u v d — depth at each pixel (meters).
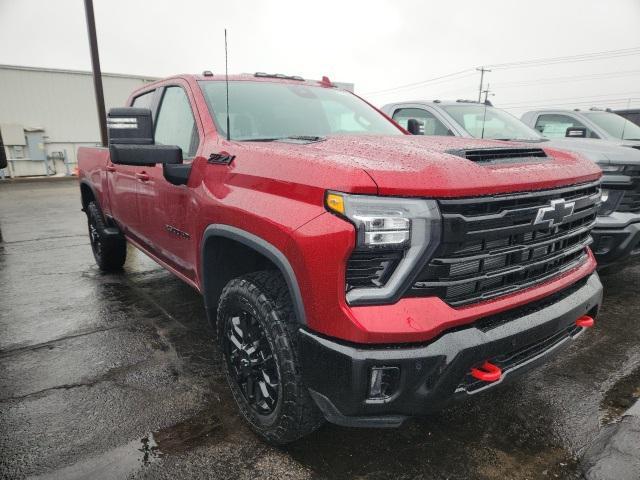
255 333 2.08
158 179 3.02
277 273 2.04
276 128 2.82
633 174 3.87
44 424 2.29
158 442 2.16
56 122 21.16
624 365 2.91
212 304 2.54
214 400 2.51
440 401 1.68
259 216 1.87
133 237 3.93
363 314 1.59
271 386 1.99
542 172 1.89
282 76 3.54
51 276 4.88
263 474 1.95
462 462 2.03
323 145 2.14
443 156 1.81
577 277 2.15
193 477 1.93
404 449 2.11
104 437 2.19
